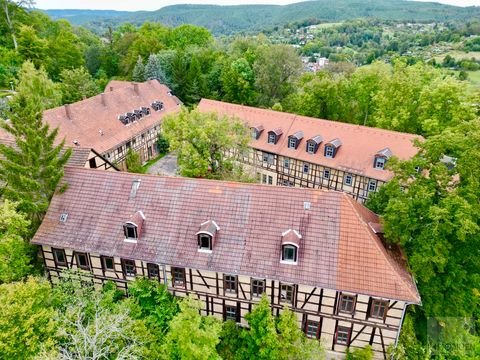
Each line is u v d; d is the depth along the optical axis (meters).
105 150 48.00
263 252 24.77
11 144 36.34
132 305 24.64
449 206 22.61
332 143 43.38
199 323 21.00
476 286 25.45
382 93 47.12
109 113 53.25
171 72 79.06
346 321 24.55
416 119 45.75
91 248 26.66
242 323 26.86
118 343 21.66
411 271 24.56
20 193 28.23
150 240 26.33
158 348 22.25
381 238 25.95
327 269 23.64
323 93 52.44
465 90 40.47
